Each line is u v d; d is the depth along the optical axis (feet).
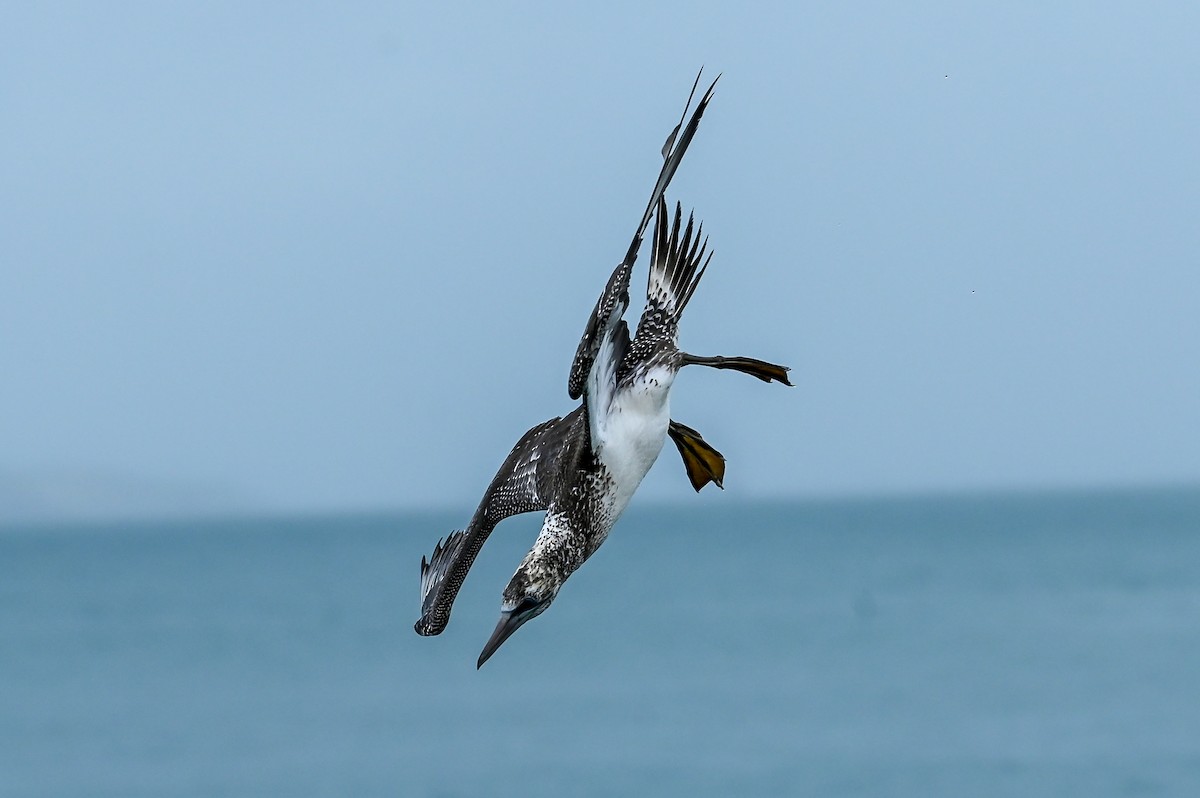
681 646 283.38
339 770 163.53
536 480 33.50
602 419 30.68
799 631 306.55
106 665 287.28
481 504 34.76
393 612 400.47
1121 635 277.23
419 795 150.20
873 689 214.90
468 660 266.16
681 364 31.07
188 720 205.67
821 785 148.05
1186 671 223.30
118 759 176.14
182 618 401.49
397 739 181.06
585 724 188.24
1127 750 161.17
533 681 234.58
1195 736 167.73
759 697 209.77
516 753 169.68
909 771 153.38
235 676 258.57
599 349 28.12
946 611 340.80
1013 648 262.06
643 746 171.42
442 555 36.06
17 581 613.93
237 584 555.69
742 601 393.09
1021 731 174.50
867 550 633.20
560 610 380.99
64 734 197.36
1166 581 414.00
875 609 353.51
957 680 222.07
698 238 31.99
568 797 146.82
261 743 181.98
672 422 35.47
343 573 608.19
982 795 141.79
